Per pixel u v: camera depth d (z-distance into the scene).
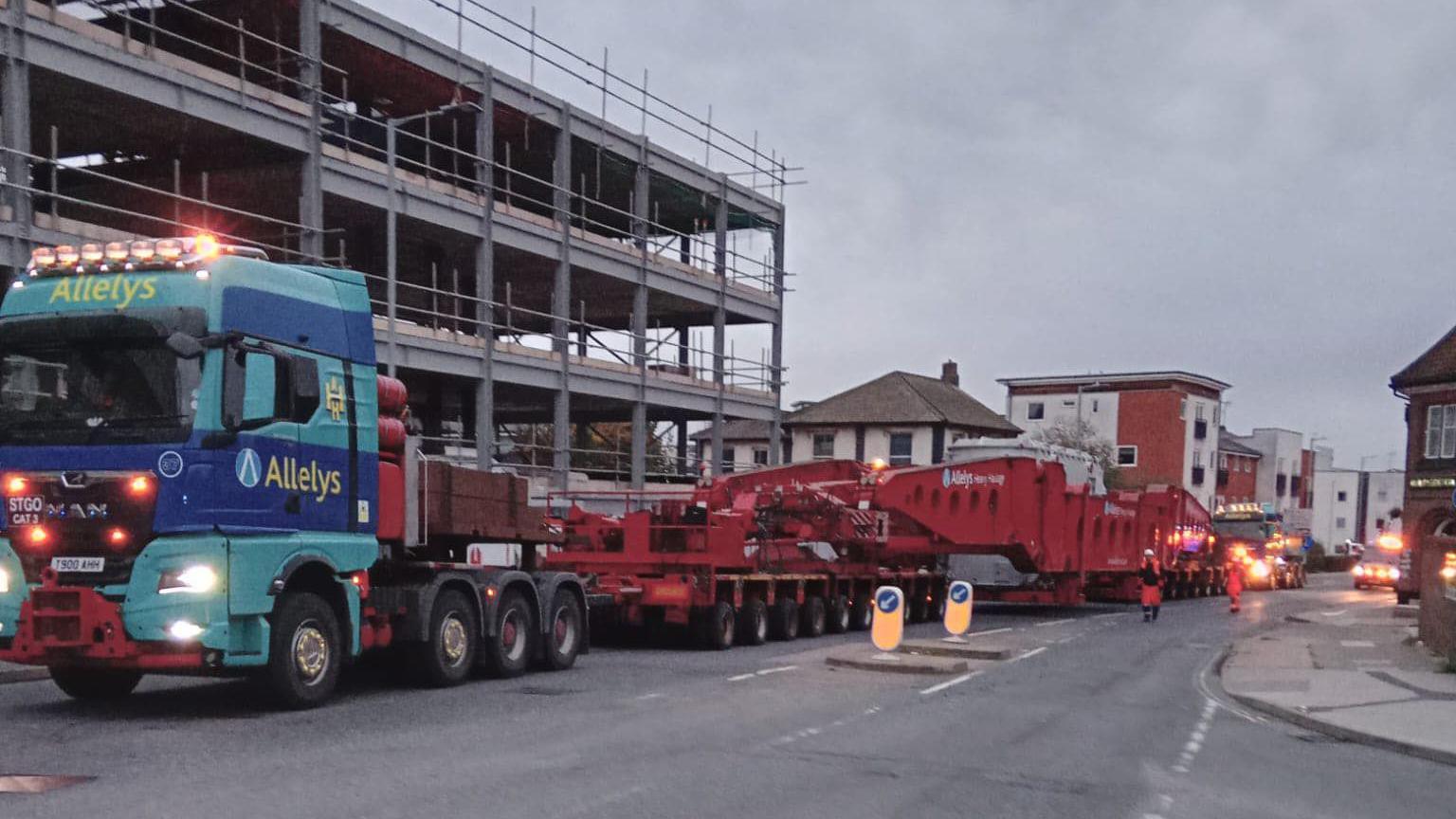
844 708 12.46
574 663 16.27
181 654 10.22
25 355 10.67
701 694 13.32
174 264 10.59
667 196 37.88
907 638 21.70
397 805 7.42
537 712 11.61
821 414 63.00
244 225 28.44
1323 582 65.12
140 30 26.36
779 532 22.08
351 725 10.52
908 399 62.47
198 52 27.20
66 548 10.33
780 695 13.41
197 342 10.17
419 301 35.22
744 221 41.00
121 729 10.13
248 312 10.74
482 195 27.92
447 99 29.08
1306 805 8.45
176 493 10.16
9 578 10.40
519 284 35.72
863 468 25.27
